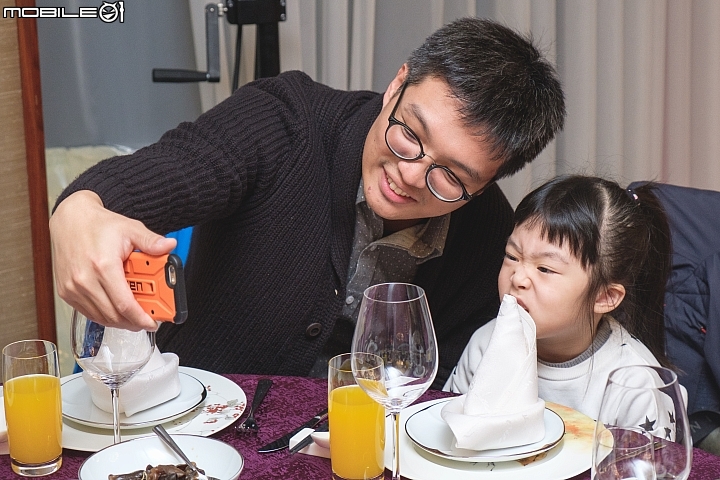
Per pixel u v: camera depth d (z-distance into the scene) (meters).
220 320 1.39
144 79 2.47
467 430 0.95
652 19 2.69
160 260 0.90
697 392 1.46
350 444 0.89
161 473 0.85
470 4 2.52
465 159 1.19
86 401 1.10
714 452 1.42
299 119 1.40
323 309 1.40
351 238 1.43
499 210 1.56
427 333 0.91
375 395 0.87
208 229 1.44
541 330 1.32
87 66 2.41
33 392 0.92
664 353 1.46
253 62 2.39
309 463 0.97
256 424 1.05
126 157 1.21
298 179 1.38
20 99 2.12
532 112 1.20
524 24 2.52
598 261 1.30
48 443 0.93
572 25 2.60
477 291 1.57
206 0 2.30
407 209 1.28
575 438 1.02
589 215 1.30
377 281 1.50
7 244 2.18
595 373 1.34
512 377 1.01
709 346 1.42
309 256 1.38
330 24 2.38
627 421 0.79
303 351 1.41
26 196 2.18
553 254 1.29
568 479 0.93
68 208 1.00
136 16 2.42
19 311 2.23
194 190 1.22
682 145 2.87
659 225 1.43
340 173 1.40
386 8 2.52
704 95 2.83
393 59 2.56
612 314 1.46
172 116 2.53
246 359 1.40
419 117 1.18
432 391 1.20
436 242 1.46
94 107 2.45
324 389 1.17
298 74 1.54
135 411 1.05
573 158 2.68
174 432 1.02
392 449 1.00
